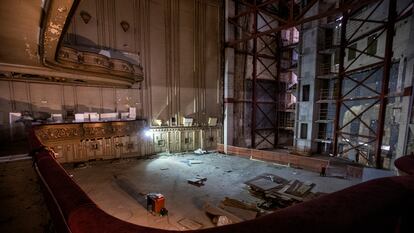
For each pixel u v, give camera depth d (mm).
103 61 13070
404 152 11469
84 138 15711
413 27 11461
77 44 16031
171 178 14102
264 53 25625
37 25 6246
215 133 23891
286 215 1126
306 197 11125
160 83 20422
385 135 15188
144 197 11141
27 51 8523
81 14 16109
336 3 19828
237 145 24734
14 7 5199
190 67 22094
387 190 1400
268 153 19203
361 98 17031
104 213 1554
